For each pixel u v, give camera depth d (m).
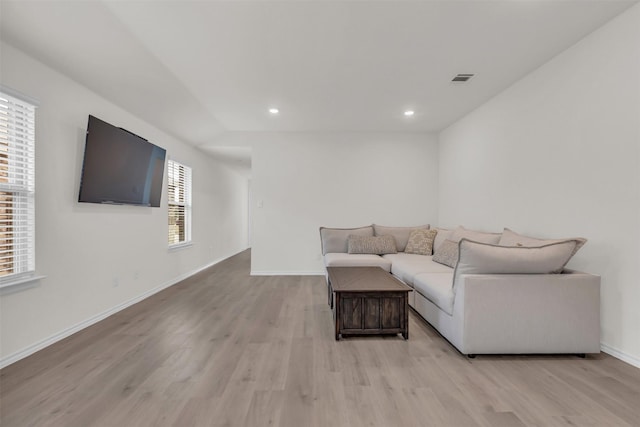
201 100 3.73
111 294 3.11
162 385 1.79
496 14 2.13
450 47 2.56
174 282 4.52
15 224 2.17
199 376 1.89
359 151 5.18
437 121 4.59
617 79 2.15
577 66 2.47
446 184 4.92
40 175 2.30
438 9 2.08
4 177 2.09
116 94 3.04
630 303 2.07
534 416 1.52
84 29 2.18
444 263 3.54
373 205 5.20
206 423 1.46
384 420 1.49
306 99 3.71
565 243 2.15
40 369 1.97
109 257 3.08
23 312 2.15
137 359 2.12
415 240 4.52
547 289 2.13
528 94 3.04
